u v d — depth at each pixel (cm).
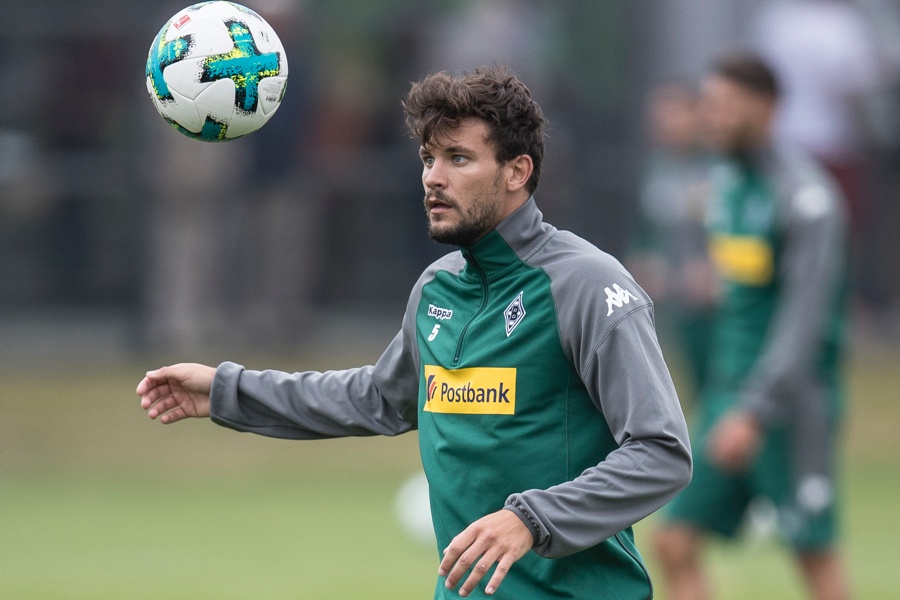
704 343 3656
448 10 4775
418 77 4816
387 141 4884
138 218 4784
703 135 3697
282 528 3238
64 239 4784
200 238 4778
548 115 4834
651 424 1330
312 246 4853
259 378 1562
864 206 4881
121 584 2697
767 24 4716
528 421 1387
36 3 4716
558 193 4881
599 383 1355
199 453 4025
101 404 4306
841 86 4678
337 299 4903
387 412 1561
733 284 2423
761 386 2277
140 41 4756
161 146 4762
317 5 4750
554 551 1306
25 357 4700
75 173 4762
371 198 4900
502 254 1412
